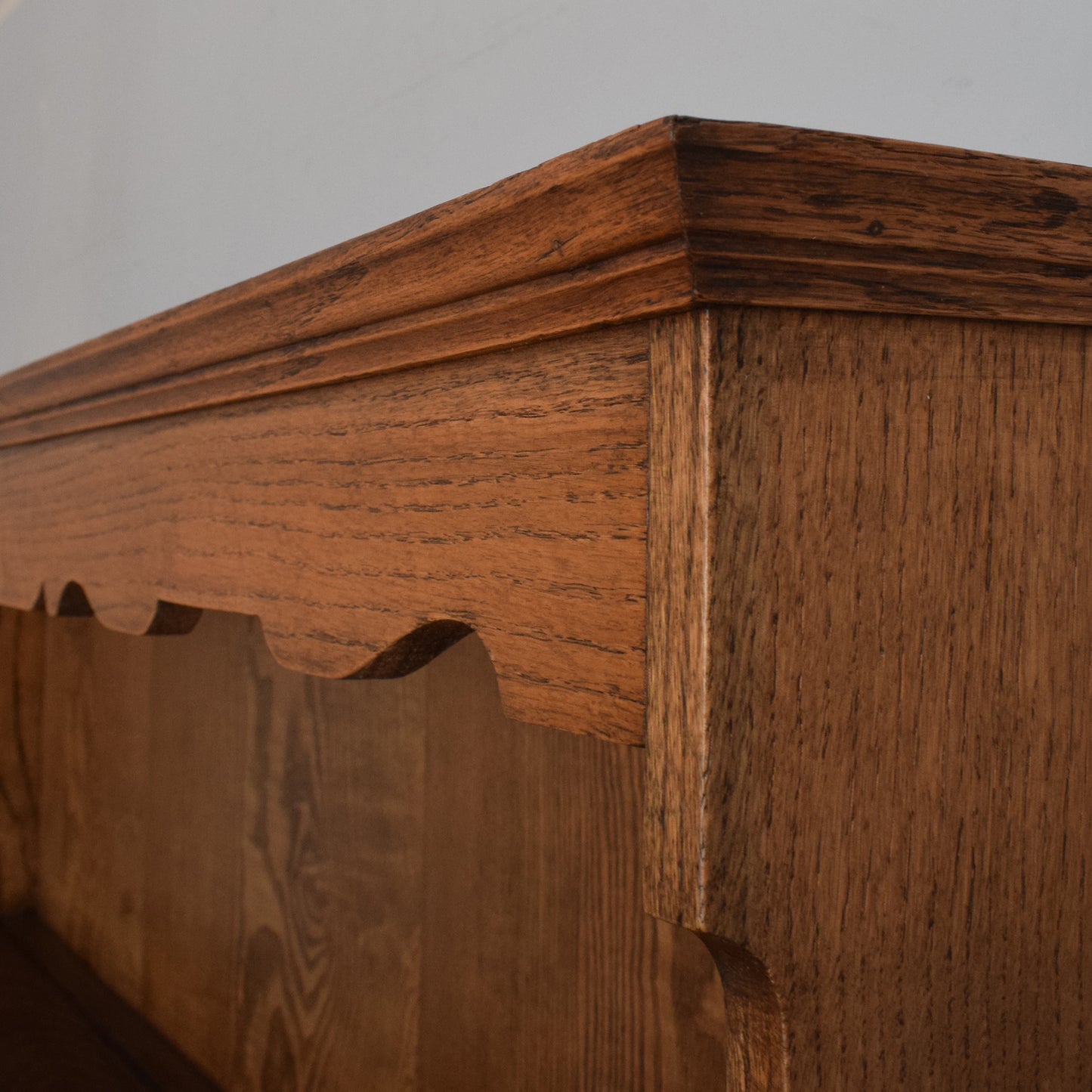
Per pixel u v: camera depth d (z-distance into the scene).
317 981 0.97
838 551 0.30
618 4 0.69
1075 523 0.34
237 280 1.08
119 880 1.32
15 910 1.54
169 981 1.20
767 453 0.29
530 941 0.76
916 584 0.31
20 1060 1.11
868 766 0.30
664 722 0.29
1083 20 0.50
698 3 0.65
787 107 0.62
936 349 0.31
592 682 0.32
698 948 0.64
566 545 0.33
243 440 0.50
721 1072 0.63
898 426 0.31
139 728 1.27
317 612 0.45
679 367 0.29
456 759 0.83
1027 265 0.31
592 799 0.71
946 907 0.32
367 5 0.88
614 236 0.28
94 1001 1.29
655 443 0.30
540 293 0.32
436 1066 0.84
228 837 1.10
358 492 0.42
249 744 1.07
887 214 0.29
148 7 1.22
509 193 0.31
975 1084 0.32
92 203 1.37
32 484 0.75
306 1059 0.98
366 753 0.92
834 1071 0.30
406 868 0.87
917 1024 0.31
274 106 1.01
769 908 0.29
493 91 0.78
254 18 1.03
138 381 0.57
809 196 0.28
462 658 0.82
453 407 0.37
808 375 0.29
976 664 0.32
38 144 1.53
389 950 0.89
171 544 0.57
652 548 0.30
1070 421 0.34
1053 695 0.34
